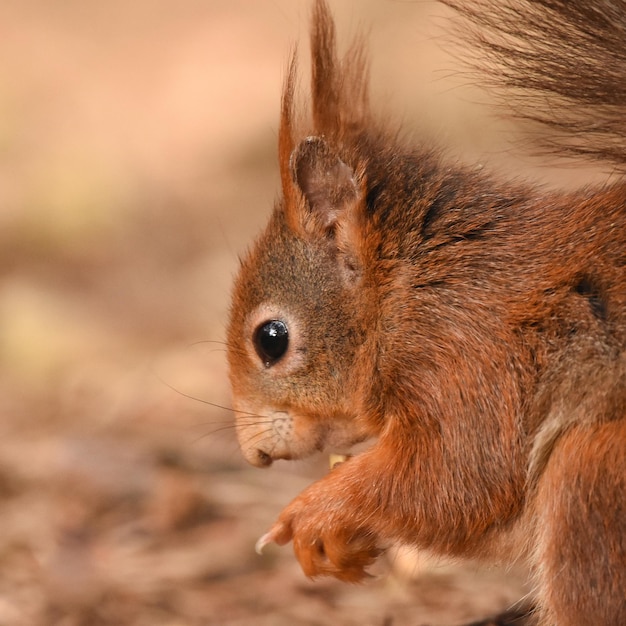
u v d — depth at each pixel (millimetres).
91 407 17047
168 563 12414
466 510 8742
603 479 8008
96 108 29281
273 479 14047
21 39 33125
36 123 28734
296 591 11781
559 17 8672
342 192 9367
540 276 8828
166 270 22641
